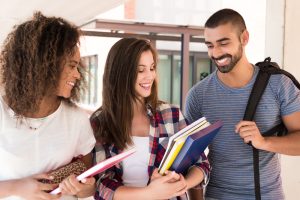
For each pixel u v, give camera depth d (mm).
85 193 1625
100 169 1310
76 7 4711
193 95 2023
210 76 1999
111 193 1567
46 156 1461
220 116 1903
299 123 1794
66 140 1496
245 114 1812
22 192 1381
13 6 4652
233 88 1875
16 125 1414
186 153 1401
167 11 7820
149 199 1479
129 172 1647
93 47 6656
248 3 6281
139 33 5578
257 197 1772
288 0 2684
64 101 1546
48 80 1389
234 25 1800
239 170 1841
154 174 1488
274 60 2773
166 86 7637
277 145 1685
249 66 1891
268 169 1822
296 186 2703
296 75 2742
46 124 1464
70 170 1445
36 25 1396
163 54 7527
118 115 1645
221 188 1887
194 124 1500
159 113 1727
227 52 1805
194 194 1725
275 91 1819
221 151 1887
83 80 1563
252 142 1675
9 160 1418
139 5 7648
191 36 5910
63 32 1415
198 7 7930
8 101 1418
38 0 4402
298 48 2734
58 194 1400
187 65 5668
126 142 1636
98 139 1668
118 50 1655
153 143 1655
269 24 2812
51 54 1370
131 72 1627
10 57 1394
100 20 5184
